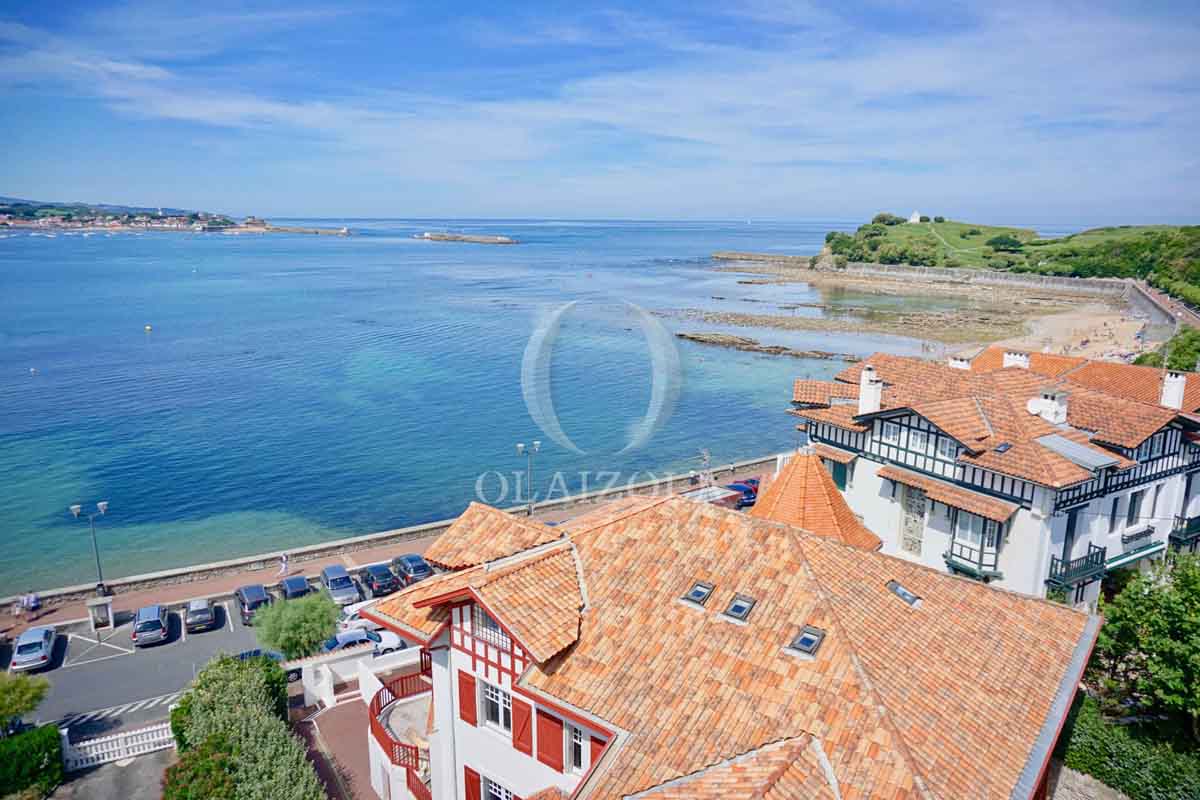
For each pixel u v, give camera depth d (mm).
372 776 29234
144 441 84562
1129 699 29172
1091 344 129000
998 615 21625
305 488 73125
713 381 111125
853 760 15953
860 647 18688
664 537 23219
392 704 30500
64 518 66062
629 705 18594
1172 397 38906
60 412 93812
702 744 17125
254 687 30234
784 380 111875
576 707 18984
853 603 20297
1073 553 36062
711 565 21875
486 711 22922
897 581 21953
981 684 18828
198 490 72312
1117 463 35031
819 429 45219
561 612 21109
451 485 73938
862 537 34688
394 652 39406
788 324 153250
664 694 18609
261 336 139625
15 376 109438
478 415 95438
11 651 44250
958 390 41156
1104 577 38938
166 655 43219
